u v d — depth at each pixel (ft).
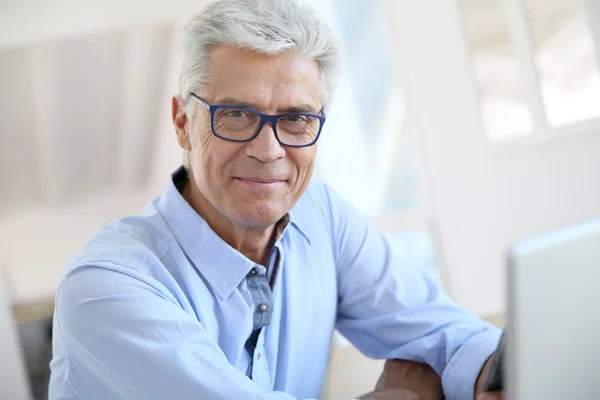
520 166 12.89
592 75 12.65
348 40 13.58
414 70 12.82
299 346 4.83
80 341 3.93
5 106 11.51
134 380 3.84
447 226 13.05
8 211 11.87
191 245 4.47
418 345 4.94
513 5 12.37
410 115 13.05
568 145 12.82
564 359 2.73
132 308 3.85
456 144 12.92
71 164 12.07
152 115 12.32
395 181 14.02
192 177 4.59
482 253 13.05
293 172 4.23
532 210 13.00
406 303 5.09
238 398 3.71
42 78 11.46
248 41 3.92
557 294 2.65
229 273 4.44
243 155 4.10
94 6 11.53
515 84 12.68
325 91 4.29
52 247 12.05
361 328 5.22
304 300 4.86
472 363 4.59
